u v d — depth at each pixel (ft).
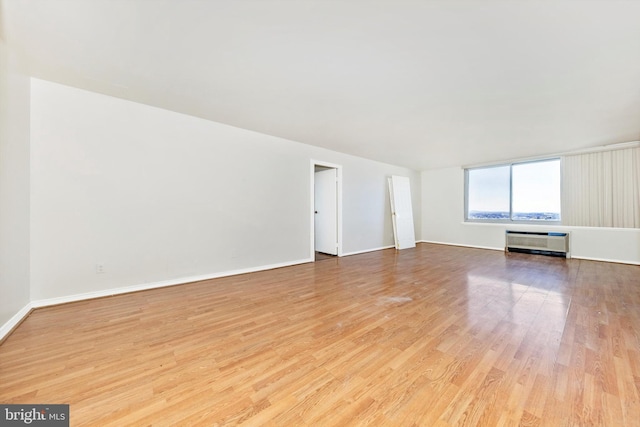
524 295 9.73
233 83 8.33
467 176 22.75
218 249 12.17
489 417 4.00
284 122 11.89
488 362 5.45
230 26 5.72
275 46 6.45
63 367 5.19
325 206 18.85
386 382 4.83
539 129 12.55
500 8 5.10
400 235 21.44
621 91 8.52
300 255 15.46
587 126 12.05
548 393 4.49
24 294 7.57
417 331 6.87
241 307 8.53
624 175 15.28
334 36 6.05
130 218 9.83
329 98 9.36
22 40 6.20
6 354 5.64
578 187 16.80
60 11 5.24
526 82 8.05
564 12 5.16
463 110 10.30
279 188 14.42
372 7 5.14
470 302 9.00
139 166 9.99
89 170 9.00
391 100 9.45
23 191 7.50
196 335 6.60
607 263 15.34
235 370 5.17
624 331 6.74
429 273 13.14
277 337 6.53
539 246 18.03
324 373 5.10
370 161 20.18
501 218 20.66
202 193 11.62
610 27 5.55
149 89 8.78
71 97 8.64
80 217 8.86
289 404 4.27
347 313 8.06
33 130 8.03
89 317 7.60
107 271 9.40
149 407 4.17
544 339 6.39
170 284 10.80
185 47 6.49
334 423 3.90
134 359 5.51
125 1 4.99
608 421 3.88
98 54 6.79
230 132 12.46
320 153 16.56
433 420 3.95
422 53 6.68
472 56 6.77
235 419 3.96
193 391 4.55
